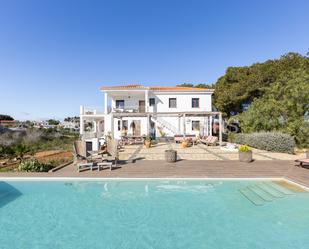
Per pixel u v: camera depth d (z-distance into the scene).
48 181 7.50
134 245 4.00
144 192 6.67
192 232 4.45
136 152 14.57
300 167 9.06
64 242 4.11
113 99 26.86
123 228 4.63
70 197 6.33
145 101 24.59
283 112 17.36
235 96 29.12
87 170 8.68
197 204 5.82
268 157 11.94
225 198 6.18
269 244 3.99
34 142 20.39
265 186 6.96
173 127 26.03
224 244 4.01
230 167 9.13
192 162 10.36
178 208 5.59
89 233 4.43
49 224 4.82
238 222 4.85
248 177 7.49
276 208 5.48
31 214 5.31
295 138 16.38
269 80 27.19
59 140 23.78
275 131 16.69
